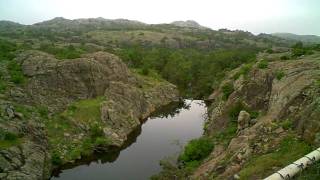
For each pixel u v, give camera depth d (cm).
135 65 12588
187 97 10738
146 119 8131
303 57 6531
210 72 11606
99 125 6344
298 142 3272
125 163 5406
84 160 5506
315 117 3228
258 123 4356
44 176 4638
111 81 7975
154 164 5328
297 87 4319
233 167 3544
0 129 4638
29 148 4728
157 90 9675
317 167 2488
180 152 5600
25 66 7325
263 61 6988
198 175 4038
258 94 5650
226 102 6500
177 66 12412
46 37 18412
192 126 7544
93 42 18538
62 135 5800
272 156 3212
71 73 7462
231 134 5006
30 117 5597
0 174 3994
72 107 6675
